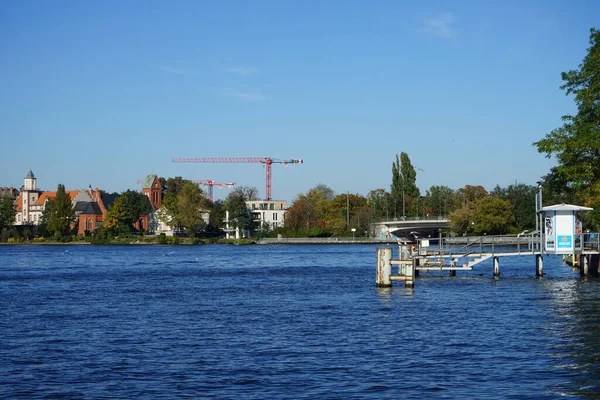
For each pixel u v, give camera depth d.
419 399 25.53
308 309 48.22
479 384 27.31
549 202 150.50
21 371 29.78
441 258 67.44
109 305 52.12
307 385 27.42
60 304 52.97
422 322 41.44
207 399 25.73
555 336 36.16
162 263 117.50
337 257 135.88
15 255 150.38
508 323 40.47
